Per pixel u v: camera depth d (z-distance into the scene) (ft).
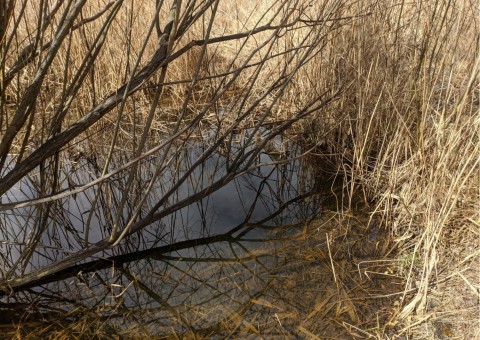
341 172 10.23
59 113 6.43
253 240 8.50
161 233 8.68
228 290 7.30
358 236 8.36
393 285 7.14
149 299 7.18
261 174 10.54
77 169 10.31
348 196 9.59
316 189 9.96
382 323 6.47
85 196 9.52
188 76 13.55
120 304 7.07
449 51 8.89
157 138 11.46
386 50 9.18
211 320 6.72
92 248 7.22
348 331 6.37
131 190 9.27
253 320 6.68
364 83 9.79
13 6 5.28
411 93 8.85
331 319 6.60
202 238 8.56
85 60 5.99
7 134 5.90
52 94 9.87
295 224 8.88
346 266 7.64
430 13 8.56
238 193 9.91
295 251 8.12
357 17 8.88
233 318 6.73
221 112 12.34
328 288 7.21
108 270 7.82
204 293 7.27
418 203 8.16
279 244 8.34
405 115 8.93
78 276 7.59
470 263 7.09
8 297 7.16
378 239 8.25
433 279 7.03
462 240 7.51
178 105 12.90
